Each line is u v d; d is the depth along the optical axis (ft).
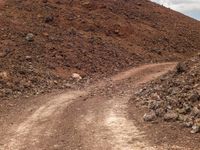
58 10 214.69
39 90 102.06
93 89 105.91
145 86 100.42
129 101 80.43
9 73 109.91
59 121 62.69
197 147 44.24
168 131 51.21
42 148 48.55
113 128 55.83
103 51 177.99
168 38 243.81
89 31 206.90
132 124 57.52
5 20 170.09
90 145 48.39
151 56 203.41
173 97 67.15
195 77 74.08
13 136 55.21
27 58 131.34
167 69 158.81
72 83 120.47
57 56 147.02
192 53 235.20
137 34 229.45
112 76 142.00
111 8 247.70
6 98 88.53
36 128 59.06
